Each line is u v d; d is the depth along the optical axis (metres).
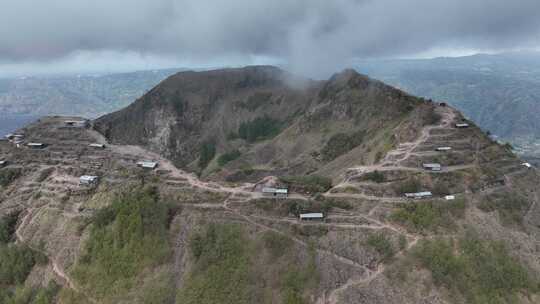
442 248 138.00
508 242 147.38
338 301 127.56
